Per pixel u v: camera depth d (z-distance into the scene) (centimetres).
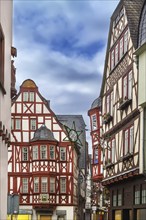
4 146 959
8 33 1033
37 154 4741
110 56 2791
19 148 4800
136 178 2202
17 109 4881
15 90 1353
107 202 2986
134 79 2191
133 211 2247
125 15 2417
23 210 4672
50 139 4750
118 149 2498
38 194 4675
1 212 899
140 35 2192
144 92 2019
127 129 2317
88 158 6875
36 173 4706
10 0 1076
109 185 2786
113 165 2608
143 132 2030
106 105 2881
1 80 911
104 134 2898
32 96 4916
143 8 2189
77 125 6362
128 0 2434
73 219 4756
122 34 2489
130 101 2261
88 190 6806
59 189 4772
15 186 4728
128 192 2358
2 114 902
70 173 4803
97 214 4494
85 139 6600
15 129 4841
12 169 4759
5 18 961
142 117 2045
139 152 2053
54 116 4909
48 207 4662
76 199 5197
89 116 4012
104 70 2900
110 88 2772
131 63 2259
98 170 3659
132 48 2245
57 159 4806
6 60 991
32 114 4878
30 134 4841
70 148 4834
